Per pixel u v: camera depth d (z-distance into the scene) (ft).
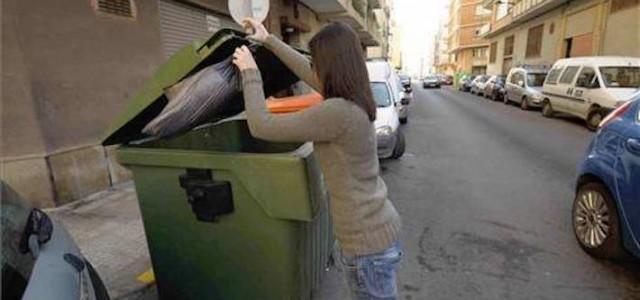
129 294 9.18
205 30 26.45
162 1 21.40
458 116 45.19
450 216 14.17
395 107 22.61
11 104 13.39
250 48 6.73
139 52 18.61
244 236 6.66
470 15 179.01
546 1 68.44
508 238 12.29
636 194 9.32
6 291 4.09
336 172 4.96
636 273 10.12
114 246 11.24
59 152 14.56
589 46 59.98
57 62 14.66
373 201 5.08
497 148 26.50
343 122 4.65
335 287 9.62
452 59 231.91
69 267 5.07
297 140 4.87
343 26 4.89
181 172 6.75
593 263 10.65
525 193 16.72
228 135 9.29
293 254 6.58
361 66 4.85
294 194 6.07
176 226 7.09
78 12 15.46
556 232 12.69
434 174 19.93
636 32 47.55
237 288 7.04
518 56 95.66
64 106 14.90
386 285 5.37
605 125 11.16
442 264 10.74
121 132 7.17
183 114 6.21
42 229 5.32
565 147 26.53
